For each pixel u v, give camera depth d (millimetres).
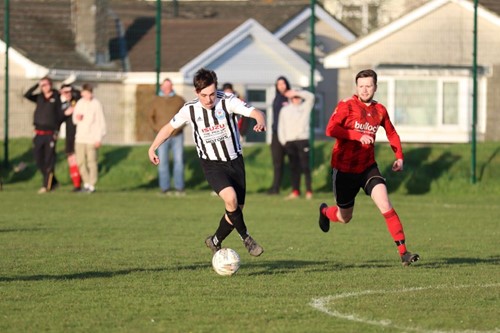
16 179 72688
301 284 27625
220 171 29156
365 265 32156
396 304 24359
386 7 146250
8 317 22688
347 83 108625
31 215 50406
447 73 105000
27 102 93062
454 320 22328
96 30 102938
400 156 30750
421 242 39844
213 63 104562
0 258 33500
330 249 37125
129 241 39219
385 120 30656
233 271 28984
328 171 69562
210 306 24125
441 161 69625
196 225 46031
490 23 103062
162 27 110625
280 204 58219
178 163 63812
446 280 28469
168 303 24547
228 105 28844
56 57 100375
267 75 106750
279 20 120375
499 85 103500
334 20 120688
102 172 72562
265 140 104812
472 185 67625
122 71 102312
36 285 27344
